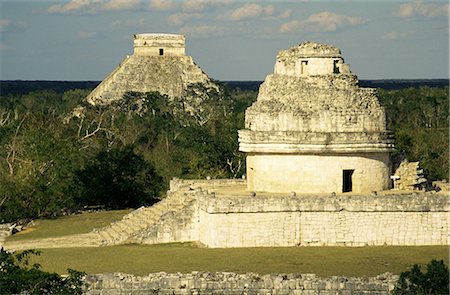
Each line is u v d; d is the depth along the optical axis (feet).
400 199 239.71
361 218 238.89
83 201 366.02
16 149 363.56
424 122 580.71
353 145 249.96
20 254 200.85
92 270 212.84
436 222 240.32
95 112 534.37
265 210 238.07
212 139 426.51
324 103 252.83
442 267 182.50
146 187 376.48
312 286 192.75
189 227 252.21
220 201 238.07
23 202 328.29
